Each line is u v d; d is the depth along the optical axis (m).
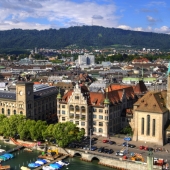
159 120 180.75
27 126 190.38
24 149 186.00
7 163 164.75
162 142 181.50
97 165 163.12
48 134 180.75
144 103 188.12
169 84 186.38
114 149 176.25
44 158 169.38
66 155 174.75
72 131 178.38
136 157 157.25
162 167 147.50
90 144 175.50
